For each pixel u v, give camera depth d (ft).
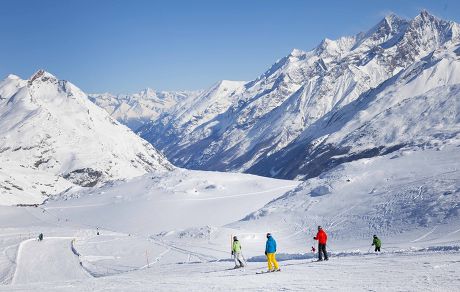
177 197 636.89
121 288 67.10
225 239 290.56
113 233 416.46
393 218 245.24
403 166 336.08
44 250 275.39
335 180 356.18
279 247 246.27
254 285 61.67
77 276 184.75
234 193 650.84
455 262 65.87
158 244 286.46
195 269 119.34
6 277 187.11
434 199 247.70
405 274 59.52
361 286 52.75
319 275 69.87
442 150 343.05
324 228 274.57
